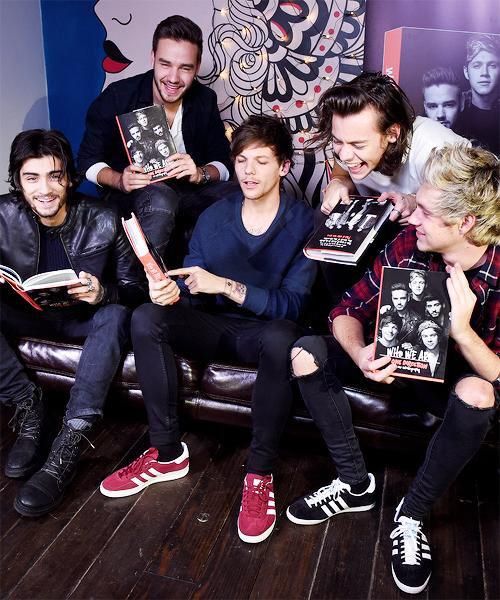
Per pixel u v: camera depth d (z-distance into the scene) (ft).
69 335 7.16
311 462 6.82
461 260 5.27
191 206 8.18
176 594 5.18
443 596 5.23
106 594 5.16
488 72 8.66
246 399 6.57
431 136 6.34
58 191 6.63
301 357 5.56
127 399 7.04
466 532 5.90
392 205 6.13
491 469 6.34
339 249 5.73
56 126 10.51
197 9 9.55
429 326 5.19
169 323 6.18
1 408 7.68
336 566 5.50
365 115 5.80
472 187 4.81
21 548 5.63
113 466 6.73
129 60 9.99
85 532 5.82
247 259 6.67
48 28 10.04
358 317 5.91
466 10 8.54
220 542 5.73
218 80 9.79
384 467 6.73
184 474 6.55
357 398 6.24
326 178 9.70
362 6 8.89
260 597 5.16
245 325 6.62
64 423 6.40
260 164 6.28
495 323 5.37
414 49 8.80
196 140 8.91
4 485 6.45
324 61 9.27
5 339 6.92
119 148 8.86
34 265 7.07
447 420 5.16
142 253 5.87
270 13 9.27
